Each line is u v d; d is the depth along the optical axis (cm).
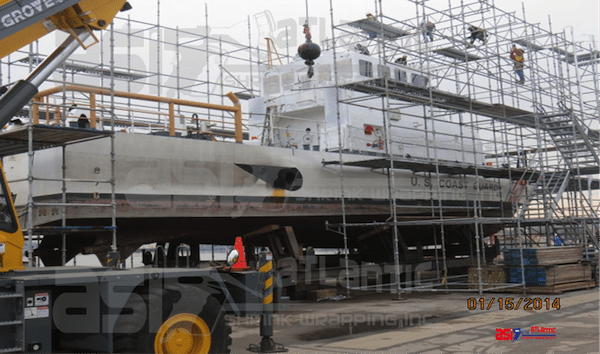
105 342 654
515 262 1525
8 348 608
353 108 1691
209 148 1284
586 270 1606
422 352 815
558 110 1975
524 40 2045
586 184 2372
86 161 1116
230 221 1388
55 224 1140
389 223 1498
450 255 1975
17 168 1194
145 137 1191
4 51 674
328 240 1872
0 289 620
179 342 682
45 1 677
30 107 974
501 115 1961
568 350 800
